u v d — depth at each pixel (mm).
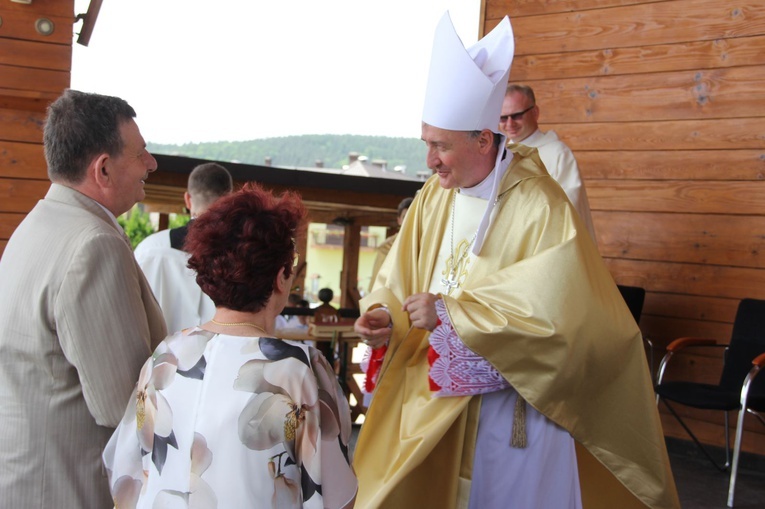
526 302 2176
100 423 1652
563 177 4055
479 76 2252
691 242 4539
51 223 1708
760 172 4320
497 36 2381
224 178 2859
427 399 2363
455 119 2291
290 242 1470
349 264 7074
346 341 4898
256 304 1452
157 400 1420
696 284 4520
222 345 1421
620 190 4781
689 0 4543
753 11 4336
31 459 1672
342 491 1413
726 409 3775
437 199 2646
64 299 1627
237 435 1349
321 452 1394
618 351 2227
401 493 2352
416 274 2625
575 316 2154
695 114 4527
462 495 2332
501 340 2162
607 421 2293
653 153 4668
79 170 1758
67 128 1736
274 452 1355
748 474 4254
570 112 4949
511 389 2316
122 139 1784
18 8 4219
